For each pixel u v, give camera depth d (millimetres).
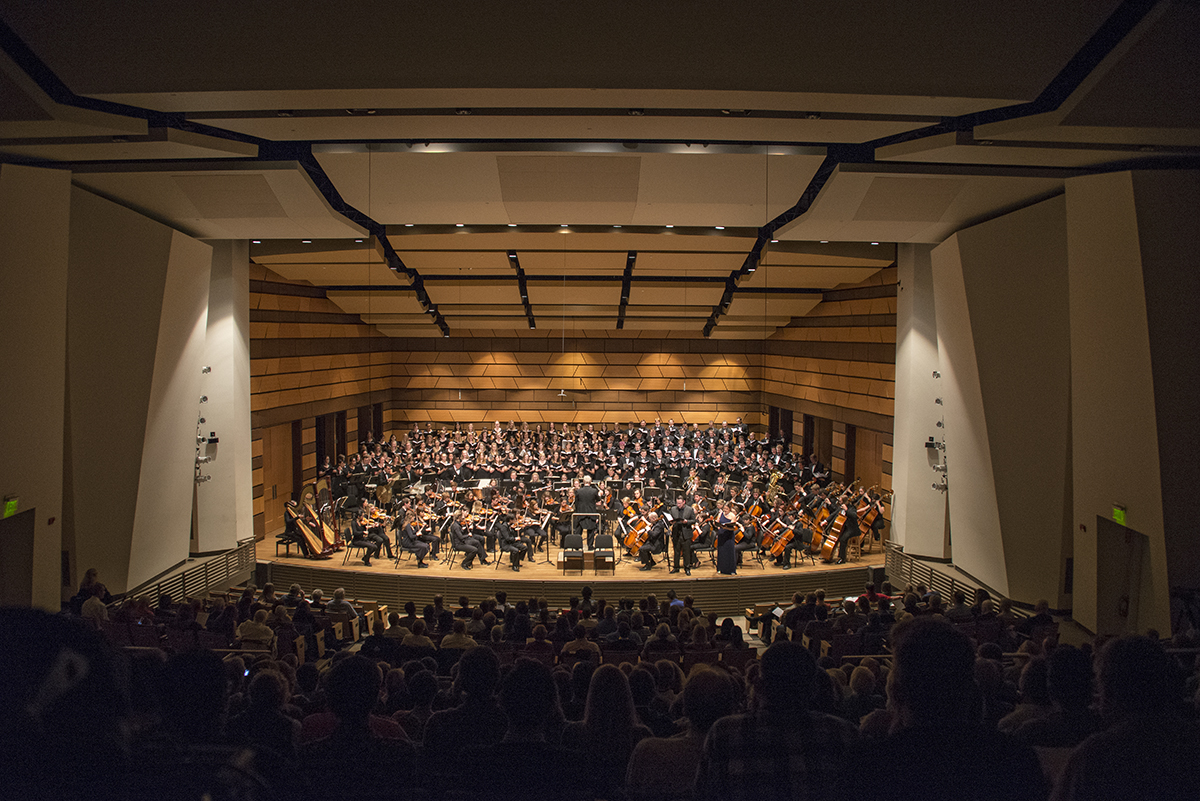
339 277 19609
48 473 9695
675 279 21188
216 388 16078
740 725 2283
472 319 24984
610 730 3570
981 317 12492
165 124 9766
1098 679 2264
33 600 9539
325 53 7445
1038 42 7180
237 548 16078
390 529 19016
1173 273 9008
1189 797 1813
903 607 9844
